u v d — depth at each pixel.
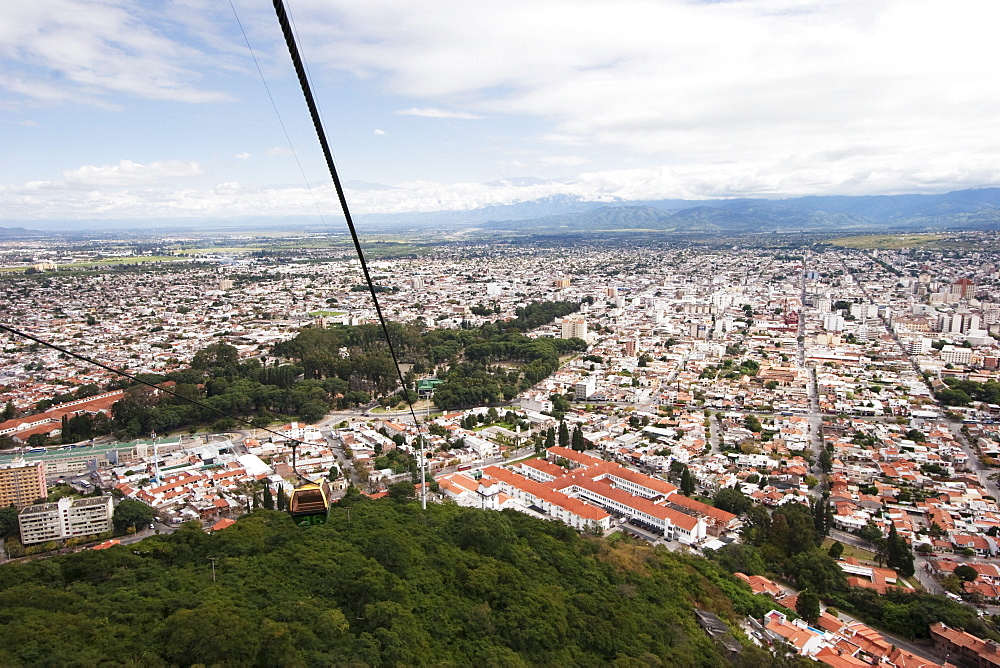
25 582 133.62
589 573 159.75
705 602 160.25
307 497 88.25
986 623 157.38
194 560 151.00
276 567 143.88
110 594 127.88
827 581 174.75
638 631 136.62
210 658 104.31
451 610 131.50
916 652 150.62
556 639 128.38
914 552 197.12
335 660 108.62
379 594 131.00
